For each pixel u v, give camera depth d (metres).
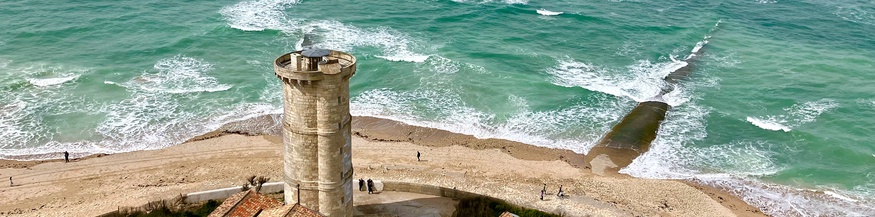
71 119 59.84
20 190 47.38
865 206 49.69
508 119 62.78
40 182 48.75
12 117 59.59
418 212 43.88
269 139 57.53
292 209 35.62
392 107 64.69
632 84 72.25
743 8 111.62
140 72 71.25
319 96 33.41
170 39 81.75
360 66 74.75
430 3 104.69
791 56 83.75
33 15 88.69
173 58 75.69
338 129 34.78
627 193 49.72
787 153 57.44
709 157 56.53
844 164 55.75
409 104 65.44
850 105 67.62
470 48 82.31
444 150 56.19
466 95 67.75
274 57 77.81
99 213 43.19
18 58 73.19
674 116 64.38
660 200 48.91
